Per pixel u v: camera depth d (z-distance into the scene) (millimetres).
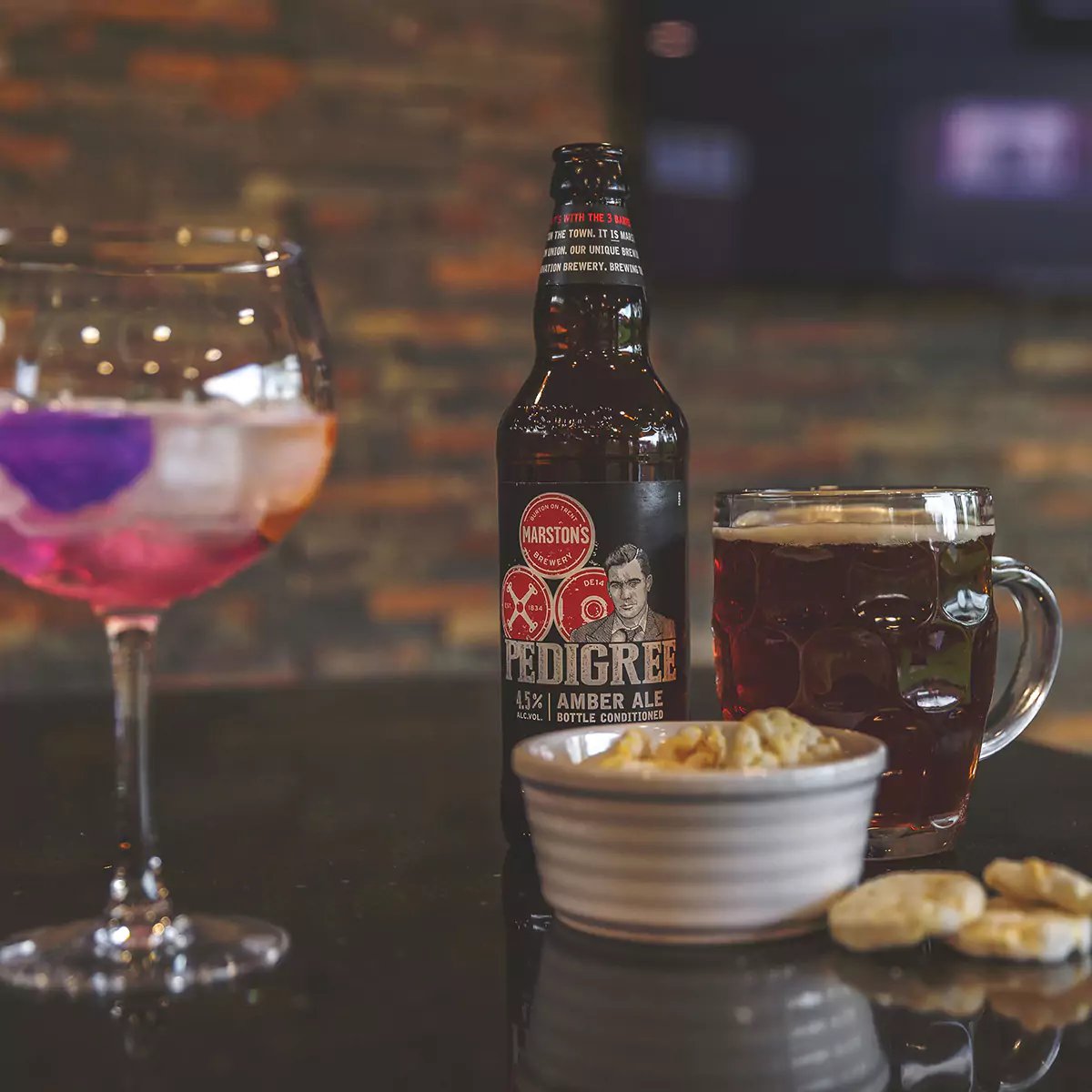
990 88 2637
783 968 740
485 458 2652
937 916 744
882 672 843
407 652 2637
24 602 2496
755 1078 666
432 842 888
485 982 730
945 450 2756
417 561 2635
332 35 2557
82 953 752
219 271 766
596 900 765
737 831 751
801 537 850
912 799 849
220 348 763
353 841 890
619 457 892
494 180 2629
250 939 764
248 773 1021
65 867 855
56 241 780
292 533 2588
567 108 2643
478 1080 665
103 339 754
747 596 867
